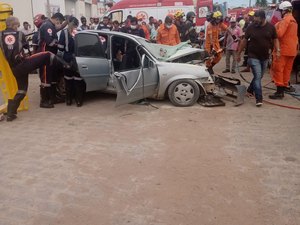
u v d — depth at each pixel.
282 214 3.35
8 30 6.30
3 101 7.32
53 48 7.21
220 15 10.03
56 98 7.86
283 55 7.53
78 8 32.94
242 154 4.76
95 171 4.30
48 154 4.86
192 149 4.96
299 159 4.57
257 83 7.11
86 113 6.93
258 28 6.99
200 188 3.86
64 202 3.62
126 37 7.20
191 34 11.69
